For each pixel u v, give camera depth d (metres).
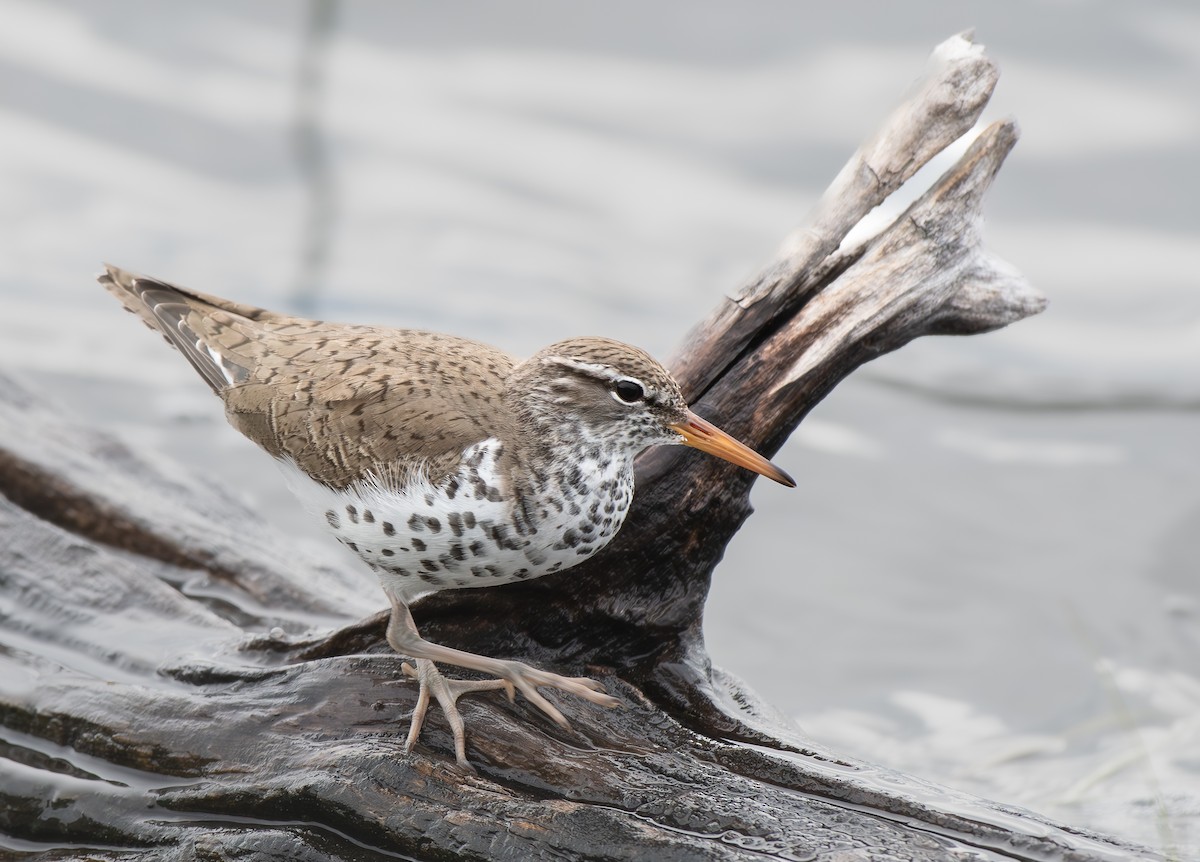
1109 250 20.03
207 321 11.16
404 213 21.66
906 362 19.41
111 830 9.61
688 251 20.92
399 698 9.91
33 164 21.98
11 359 18.38
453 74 23.88
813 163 21.95
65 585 11.74
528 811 8.89
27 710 10.22
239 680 10.38
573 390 9.98
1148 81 22.08
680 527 10.51
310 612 12.48
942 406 18.58
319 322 11.10
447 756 9.42
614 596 10.63
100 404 17.75
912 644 14.41
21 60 23.69
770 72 23.36
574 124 22.95
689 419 10.06
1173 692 13.56
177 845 9.38
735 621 14.82
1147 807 11.63
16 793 9.93
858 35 23.58
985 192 10.53
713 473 10.46
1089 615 14.73
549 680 9.85
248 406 10.53
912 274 10.40
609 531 10.04
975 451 17.70
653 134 22.69
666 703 10.57
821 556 15.84
